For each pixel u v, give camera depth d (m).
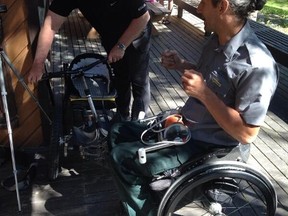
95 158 2.25
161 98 3.67
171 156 1.70
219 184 1.71
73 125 2.36
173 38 5.72
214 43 1.68
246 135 1.51
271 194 1.69
